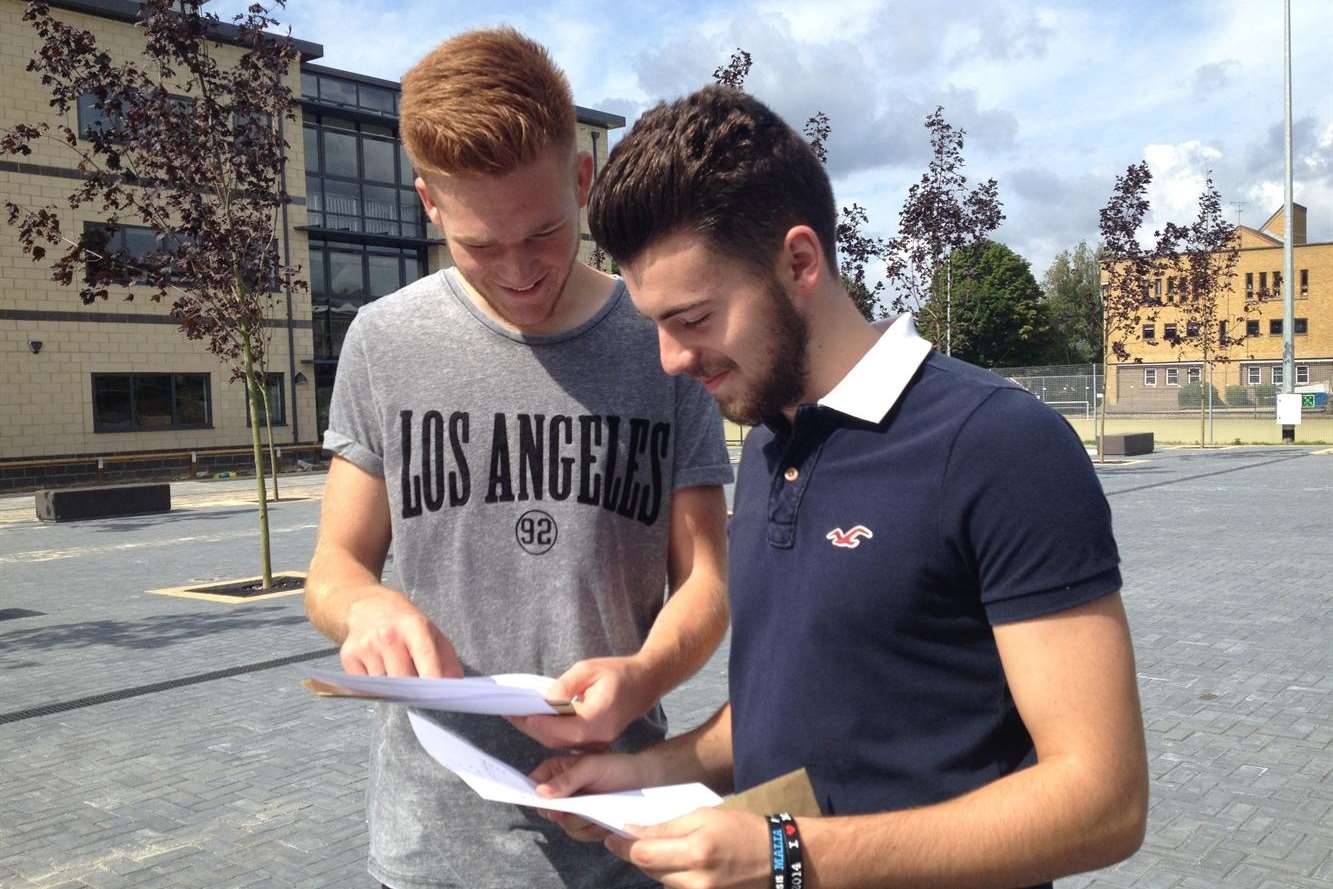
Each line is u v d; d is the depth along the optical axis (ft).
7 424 77.51
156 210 32.48
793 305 4.00
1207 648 21.21
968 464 3.71
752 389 4.12
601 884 5.37
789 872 3.38
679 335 4.09
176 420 86.58
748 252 3.87
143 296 83.97
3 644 25.13
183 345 86.58
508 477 5.47
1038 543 3.59
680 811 4.10
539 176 4.58
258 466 32.24
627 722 4.69
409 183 103.04
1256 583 27.96
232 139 33.58
